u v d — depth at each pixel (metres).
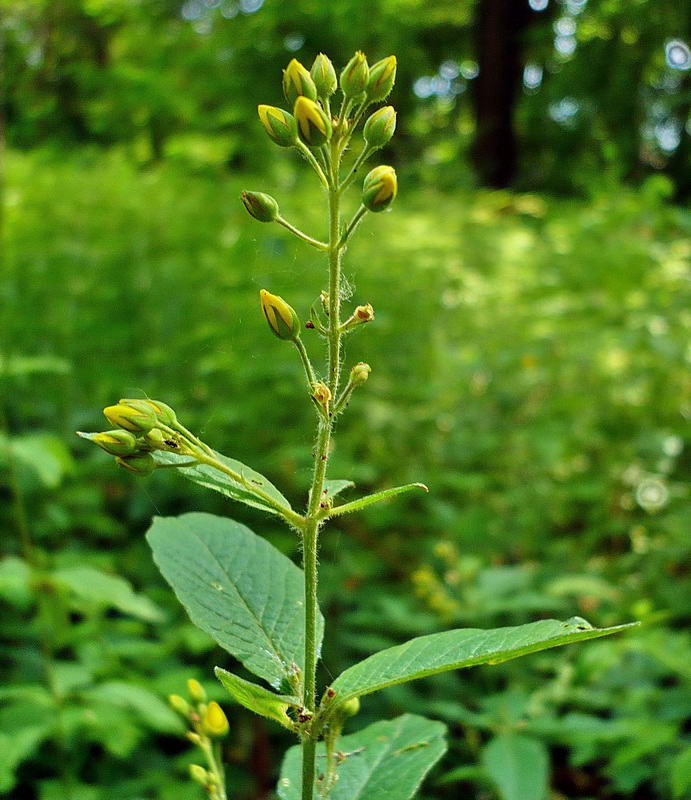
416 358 5.78
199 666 3.68
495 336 6.20
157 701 2.61
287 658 1.42
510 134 16.20
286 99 1.45
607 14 13.17
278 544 4.27
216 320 5.52
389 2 13.54
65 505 4.38
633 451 5.07
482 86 16.19
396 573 4.49
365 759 1.64
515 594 4.08
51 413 4.84
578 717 2.81
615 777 2.88
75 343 5.62
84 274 6.42
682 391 5.46
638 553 4.25
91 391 5.41
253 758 3.45
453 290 6.76
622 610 3.78
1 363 3.52
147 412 1.35
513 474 4.98
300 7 13.03
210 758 1.73
